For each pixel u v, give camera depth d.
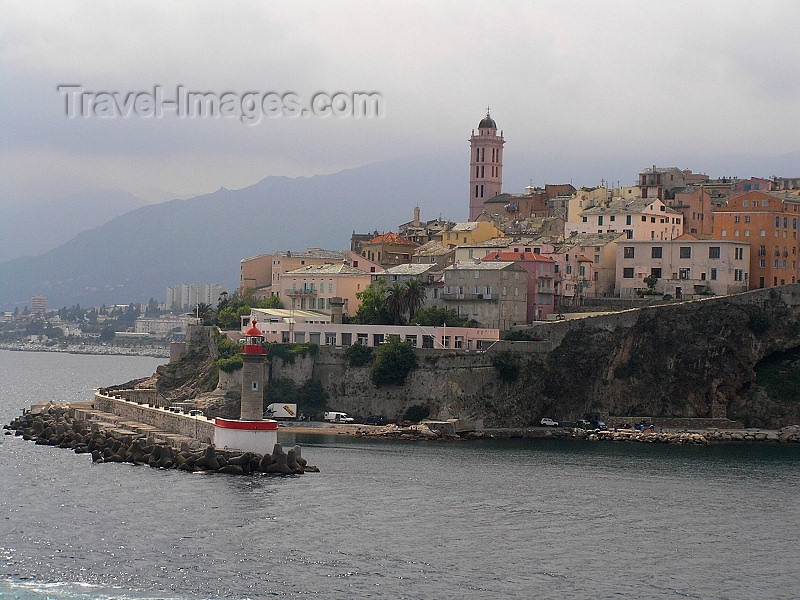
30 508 174.62
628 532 172.00
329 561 151.75
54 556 150.62
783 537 172.00
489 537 166.25
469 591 142.12
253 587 141.25
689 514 185.00
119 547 155.12
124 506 176.50
